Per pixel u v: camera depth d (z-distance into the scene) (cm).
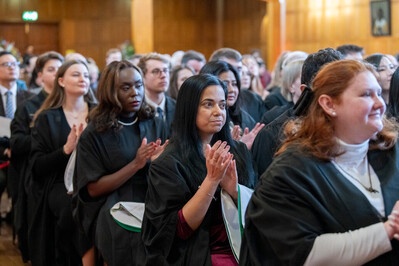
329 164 190
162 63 450
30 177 437
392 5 1401
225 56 494
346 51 480
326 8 1507
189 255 263
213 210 270
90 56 1688
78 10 1669
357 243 179
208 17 1750
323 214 183
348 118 188
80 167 352
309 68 286
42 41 1659
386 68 390
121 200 347
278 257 186
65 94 441
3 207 637
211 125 277
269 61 1515
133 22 1263
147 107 368
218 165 254
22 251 475
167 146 281
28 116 498
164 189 267
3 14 1611
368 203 185
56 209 422
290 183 186
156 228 266
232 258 265
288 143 199
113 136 354
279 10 1501
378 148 198
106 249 328
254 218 191
